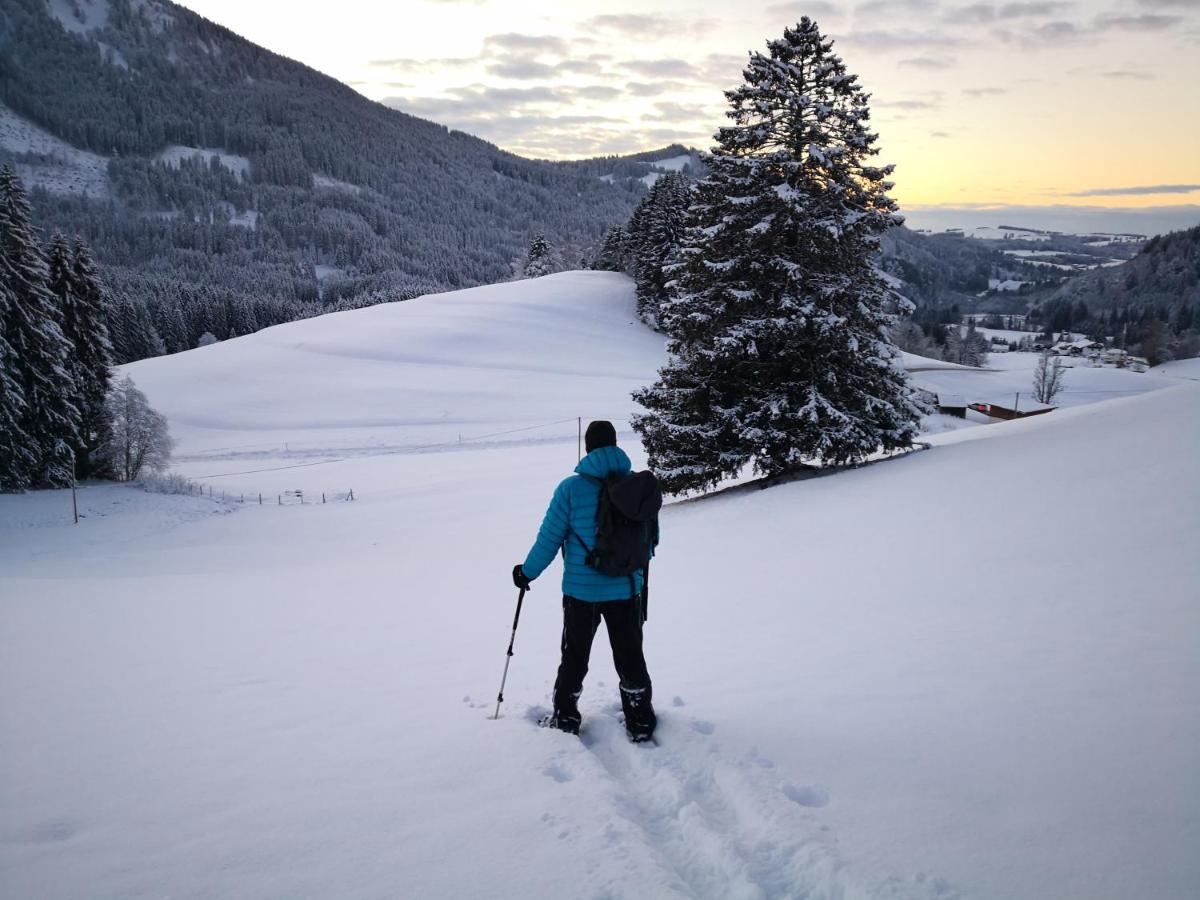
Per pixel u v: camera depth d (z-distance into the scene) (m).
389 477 45.78
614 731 3.90
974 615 5.78
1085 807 2.71
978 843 2.54
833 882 2.38
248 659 6.00
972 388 95.75
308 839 2.70
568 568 3.94
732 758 3.39
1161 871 2.27
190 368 76.88
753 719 3.93
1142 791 2.76
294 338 86.06
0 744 3.78
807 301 18.48
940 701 3.93
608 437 4.07
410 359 78.00
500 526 27.09
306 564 20.55
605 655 5.85
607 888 2.35
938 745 3.38
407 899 2.31
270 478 46.75
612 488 3.84
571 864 2.50
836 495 14.86
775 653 5.38
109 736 3.89
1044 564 7.05
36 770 3.42
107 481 45.47
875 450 19.33
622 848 2.59
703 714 4.07
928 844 2.56
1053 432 16.05
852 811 2.85
